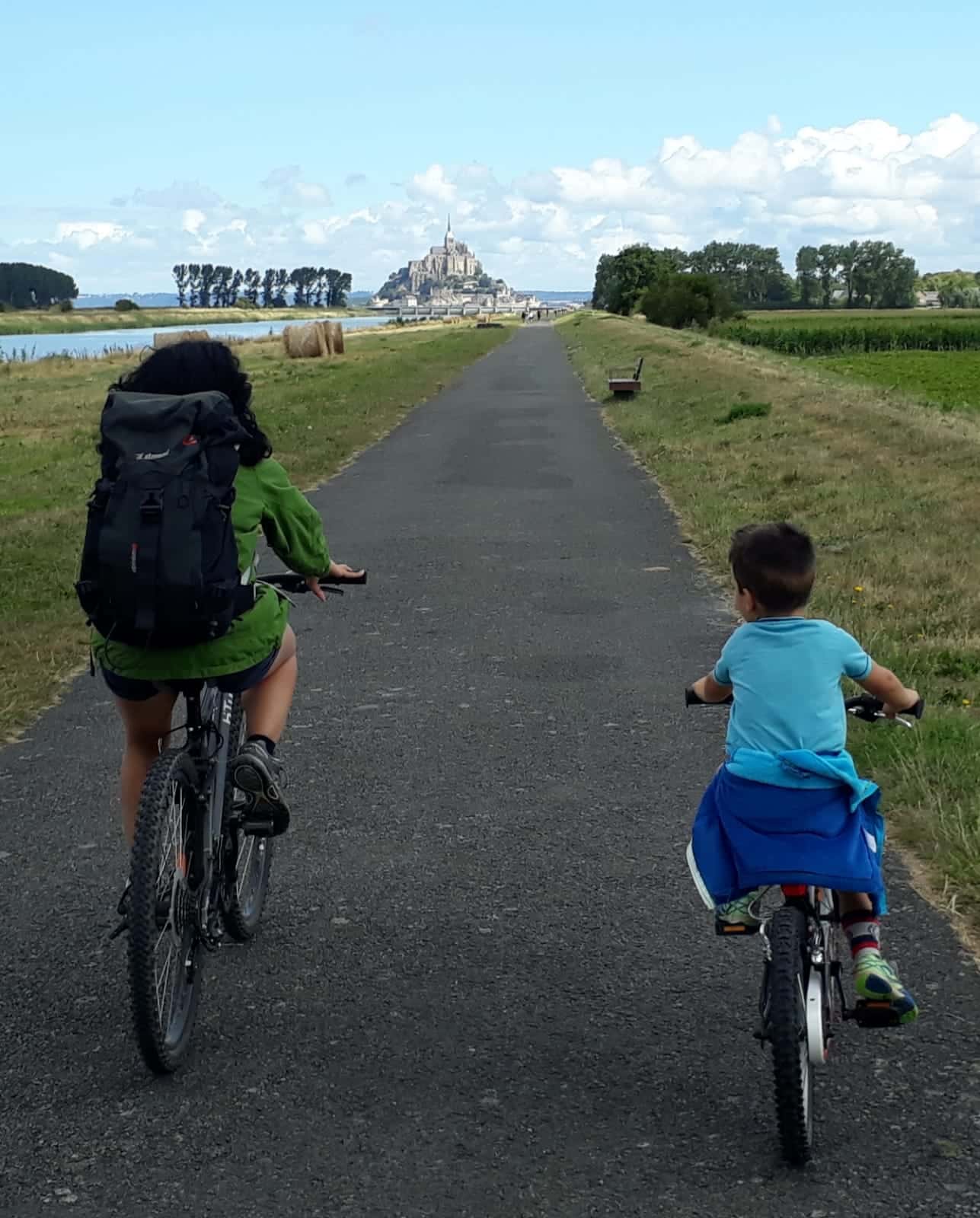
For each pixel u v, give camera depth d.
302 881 4.27
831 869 2.76
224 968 3.71
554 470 14.49
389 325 109.31
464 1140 2.87
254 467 3.34
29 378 38.66
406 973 3.66
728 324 87.62
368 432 18.72
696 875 2.92
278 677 3.55
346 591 8.55
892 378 41.38
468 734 5.66
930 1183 2.67
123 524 3.01
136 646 3.14
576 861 4.36
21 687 6.45
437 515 11.58
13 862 4.45
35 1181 2.76
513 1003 3.48
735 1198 2.64
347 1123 2.95
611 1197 2.66
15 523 11.57
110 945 3.86
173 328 128.75
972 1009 3.35
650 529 10.57
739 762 2.89
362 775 5.20
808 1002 2.72
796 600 3.01
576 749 5.44
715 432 16.62
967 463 12.54
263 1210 2.65
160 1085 3.12
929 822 4.36
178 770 3.15
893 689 3.03
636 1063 3.17
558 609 7.92
